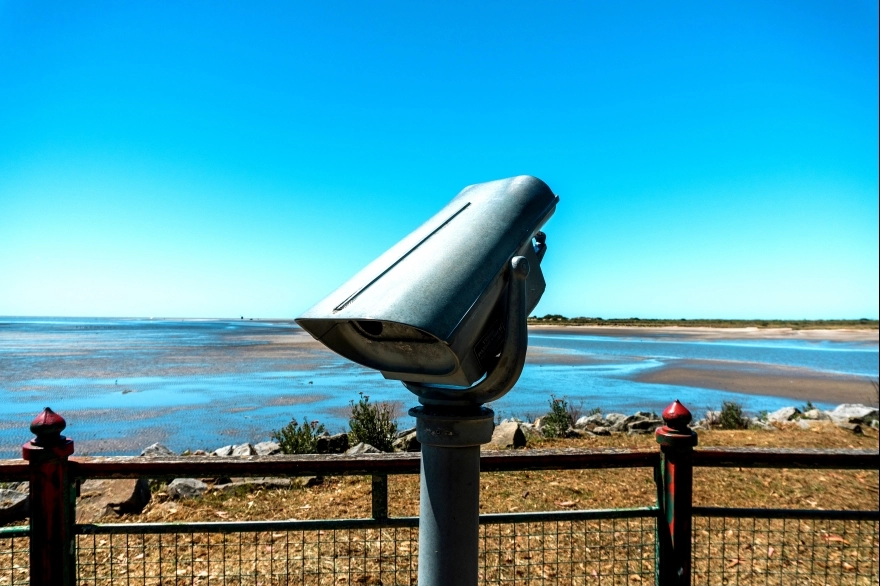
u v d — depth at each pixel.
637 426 8.59
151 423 11.52
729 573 3.48
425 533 1.65
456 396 1.62
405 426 10.78
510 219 1.67
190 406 13.51
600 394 16.45
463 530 1.63
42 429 2.11
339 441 7.06
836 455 2.52
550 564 3.52
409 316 1.35
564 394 16.28
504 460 2.41
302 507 4.66
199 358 28.00
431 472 1.64
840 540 4.02
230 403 13.96
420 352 1.55
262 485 5.09
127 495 4.57
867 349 44.50
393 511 4.60
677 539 2.42
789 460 2.52
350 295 1.54
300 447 6.80
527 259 1.65
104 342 44.06
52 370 21.73
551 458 2.44
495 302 1.58
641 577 3.17
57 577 2.16
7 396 15.04
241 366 23.75
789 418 9.88
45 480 2.14
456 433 1.60
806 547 3.88
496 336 1.63
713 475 5.57
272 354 31.47
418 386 1.68
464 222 1.66
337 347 1.69
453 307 1.41
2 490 4.38
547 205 1.80
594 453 2.46
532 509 4.66
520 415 12.15
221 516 4.46
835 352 39.81
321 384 17.78
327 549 3.76
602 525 4.25
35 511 2.13
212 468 2.27
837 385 20.02
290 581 3.33
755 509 2.49
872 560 3.66
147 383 17.91
